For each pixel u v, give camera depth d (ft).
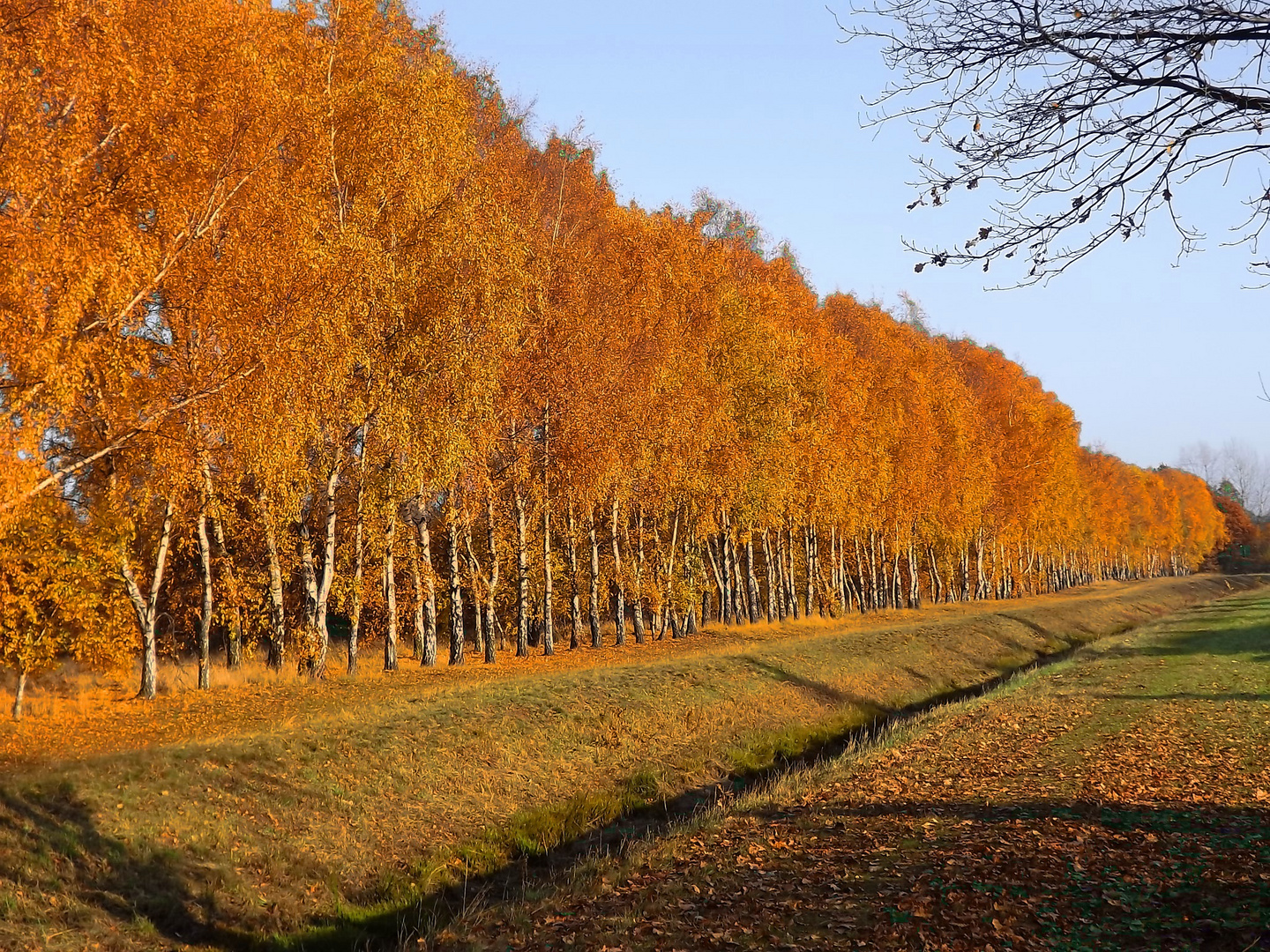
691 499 121.08
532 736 57.47
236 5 60.95
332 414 69.82
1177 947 22.43
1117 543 353.72
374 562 93.97
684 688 73.77
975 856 32.32
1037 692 81.82
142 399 57.67
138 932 30.68
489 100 98.58
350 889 37.78
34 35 44.60
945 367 192.75
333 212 71.05
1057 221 17.97
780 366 125.49
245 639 91.66
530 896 35.22
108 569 66.03
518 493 101.71
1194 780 42.73
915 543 198.08
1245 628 128.88
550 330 95.14
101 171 52.13
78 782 37.70
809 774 54.65
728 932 27.07
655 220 117.39
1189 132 16.80
